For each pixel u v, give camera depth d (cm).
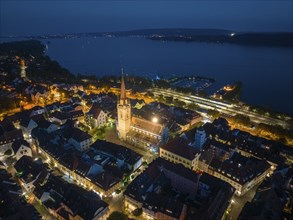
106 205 12600
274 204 12900
